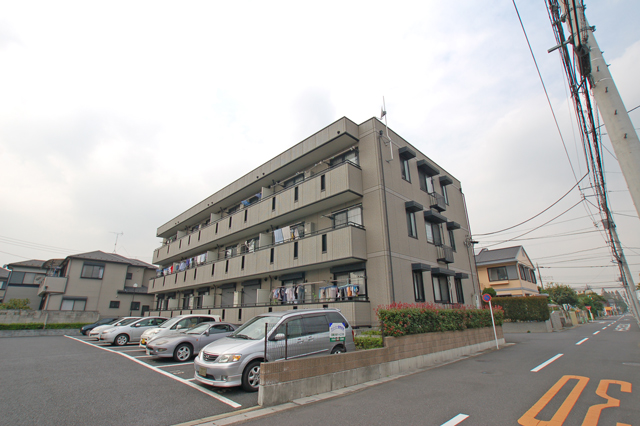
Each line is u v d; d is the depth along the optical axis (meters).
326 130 16.05
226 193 23.02
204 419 5.27
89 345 15.67
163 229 31.61
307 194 15.69
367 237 13.94
